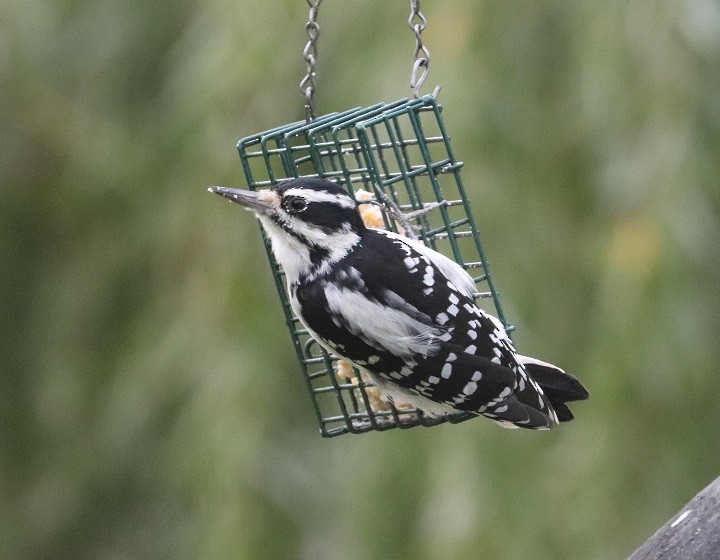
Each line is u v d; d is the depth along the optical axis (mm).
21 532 15055
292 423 12273
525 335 10938
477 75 10977
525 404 8188
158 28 14422
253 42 11805
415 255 8336
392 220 9188
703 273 10703
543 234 11094
